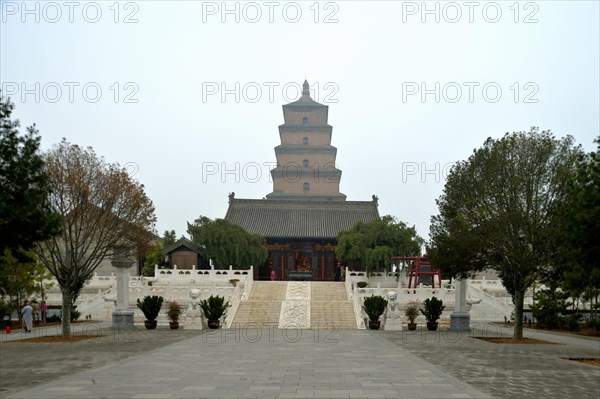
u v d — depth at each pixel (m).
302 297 59.47
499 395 16.45
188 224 80.81
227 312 46.62
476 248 33.59
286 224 90.44
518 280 34.28
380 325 46.47
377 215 92.88
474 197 34.50
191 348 29.03
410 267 73.50
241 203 95.00
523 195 32.78
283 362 23.30
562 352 28.12
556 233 28.36
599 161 25.47
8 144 22.42
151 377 19.19
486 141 34.97
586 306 58.53
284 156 108.00
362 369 21.28
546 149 32.78
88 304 54.88
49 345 30.78
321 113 111.69
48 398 15.62
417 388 17.23
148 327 43.41
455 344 31.95
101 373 20.11
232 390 16.78
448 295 57.06
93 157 35.59
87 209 35.41
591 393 16.88
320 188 106.12
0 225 21.72
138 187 37.16
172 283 68.69
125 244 38.62
